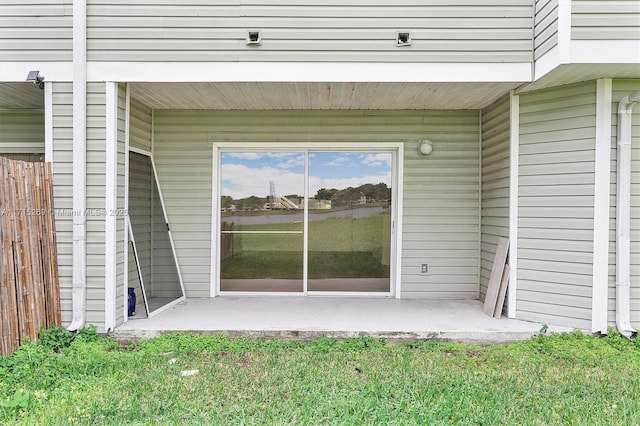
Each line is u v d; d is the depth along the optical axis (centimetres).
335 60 421
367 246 588
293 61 422
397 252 574
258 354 394
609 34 365
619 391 317
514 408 290
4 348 360
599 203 412
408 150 571
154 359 379
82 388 318
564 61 365
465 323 453
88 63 425
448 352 407
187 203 577
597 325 415
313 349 407
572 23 365
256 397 305
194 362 374
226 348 411
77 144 422
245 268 590
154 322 454
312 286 590
